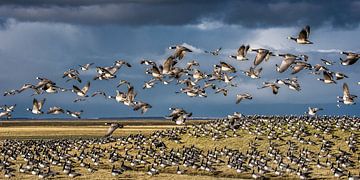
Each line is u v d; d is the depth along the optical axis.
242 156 84.88
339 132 94.88
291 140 92.75
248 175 75.75
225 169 79.19
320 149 88.00
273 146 90.12
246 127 100.00
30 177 72.75
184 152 87.94
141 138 103.50
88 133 177.75
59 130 196.75
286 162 82.00
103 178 71.44
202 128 103.50
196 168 79.19
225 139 96.56
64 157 91.06
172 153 88.88
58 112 39.84
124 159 87.31
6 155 98.50
